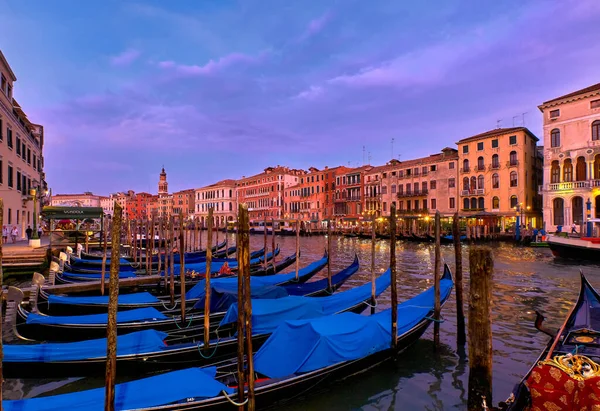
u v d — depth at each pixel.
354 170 61.94
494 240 37.72
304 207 71.19
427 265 23.08
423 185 50.12
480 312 4.41
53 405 4.40
